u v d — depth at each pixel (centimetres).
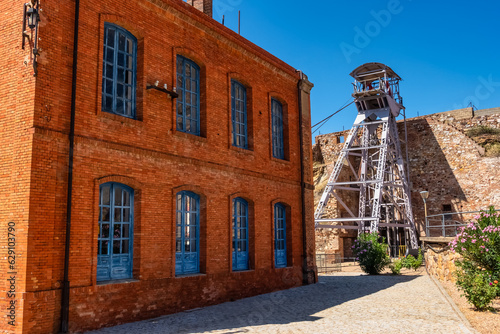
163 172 1128
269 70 1680
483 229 1236
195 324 951
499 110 4153
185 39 1269
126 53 1102
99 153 966
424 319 957
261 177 1543
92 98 970
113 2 1051
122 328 912
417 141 3603
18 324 786
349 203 3575
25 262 804
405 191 3347
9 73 902
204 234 1253
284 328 895
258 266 1473
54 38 906
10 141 870
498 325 852
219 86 1391
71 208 893
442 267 1716
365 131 3409
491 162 3250
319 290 1552
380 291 1487
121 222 1029
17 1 924
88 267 912
